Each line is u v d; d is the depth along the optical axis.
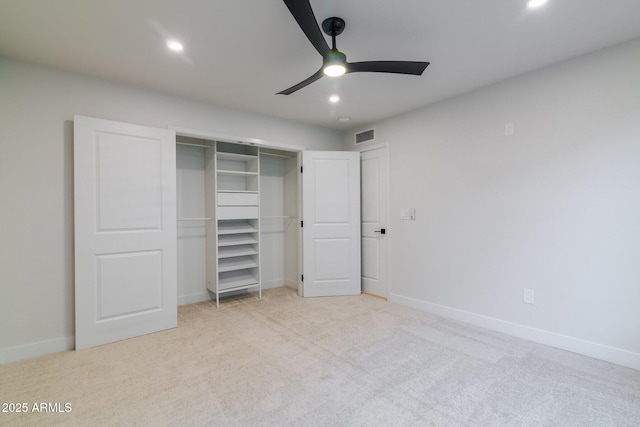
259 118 3.70
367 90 2.98
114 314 2.66
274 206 4.55
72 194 2.56
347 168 4.11
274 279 4.56
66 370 2.19
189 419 1.68
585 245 2.35
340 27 1.89
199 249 3.88
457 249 3.15
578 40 2.13
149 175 2.85
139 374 2.14
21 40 2.08
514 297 2.74
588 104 2.32
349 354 2.42
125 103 2.81
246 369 2.20
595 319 2.31
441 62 2.44
